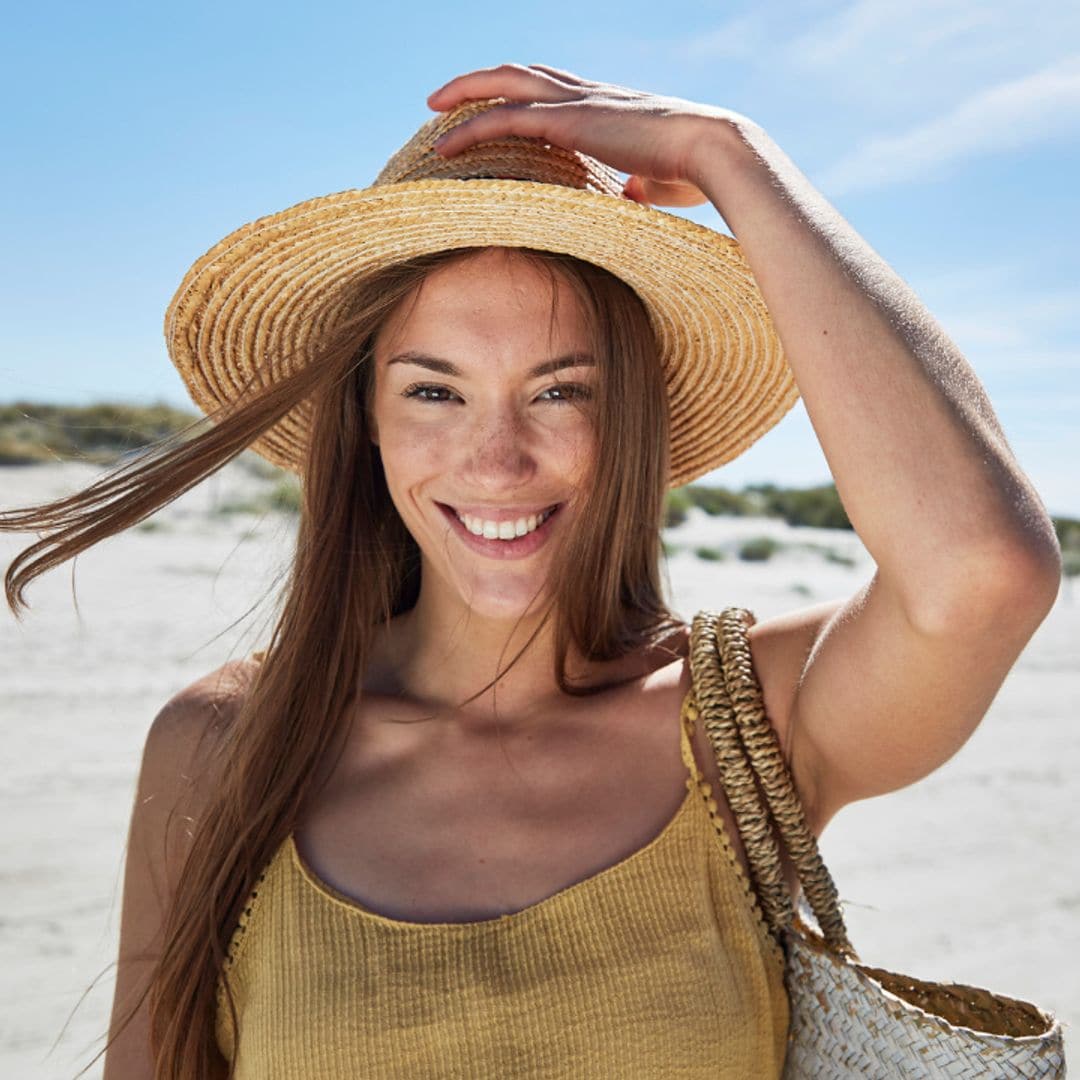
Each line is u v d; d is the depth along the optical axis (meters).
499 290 1.94
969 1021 1.73
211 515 16.70
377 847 1.90
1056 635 16.02
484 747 2.00
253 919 1.89
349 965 1.76
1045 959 5.32
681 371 2.27
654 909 1.79
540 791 1.93
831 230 1.72
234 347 2.19
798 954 1.81
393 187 1.79
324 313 2.14
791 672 1.87
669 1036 1.70
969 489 1.53
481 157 1.92
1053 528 1.56
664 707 1.98
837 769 1.84
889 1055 1.70
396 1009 1.72
